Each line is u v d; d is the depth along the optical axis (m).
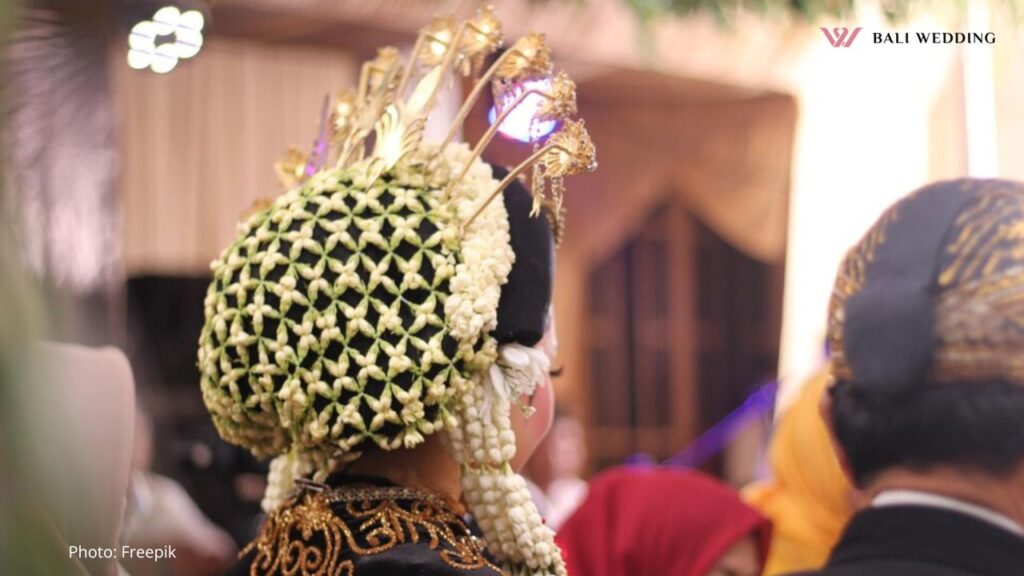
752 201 3.10
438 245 0.95
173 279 2.79
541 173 0.97
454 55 1.08
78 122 1.02
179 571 1.79
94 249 0.88
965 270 0.83
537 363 0.99
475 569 0.92
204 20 1.76
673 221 3.48
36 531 0.29
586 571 1.67
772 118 2.82
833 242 2.82
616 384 3.70
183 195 2.81
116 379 0.94
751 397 3.38
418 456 1.01
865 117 1.99
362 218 0.96
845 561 0.86
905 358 0.83
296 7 2.57
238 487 2.18
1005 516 0.82
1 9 0.28
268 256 0.96
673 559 1.63
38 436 0.28
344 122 1.15
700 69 2.72
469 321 0.92
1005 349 0.81
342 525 0.96
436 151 1.03
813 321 3.11
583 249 3.61
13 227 0.28
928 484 0.84
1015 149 1.31
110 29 1.23
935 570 0.82
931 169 1.50
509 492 0.97
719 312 3.55
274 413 0.99
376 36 2.63
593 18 2.40
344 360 0.92
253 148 2.84
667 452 3.66
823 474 1.36
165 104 2.77
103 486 0.93
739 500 1.64
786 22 2.17
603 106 3.23
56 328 0.31
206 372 1.01
